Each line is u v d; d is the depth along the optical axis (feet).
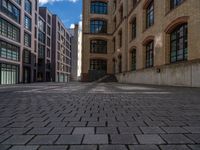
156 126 11.89
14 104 20.76
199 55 44.14
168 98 25.98
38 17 176.96
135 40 94.63
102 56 155.94
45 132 10.65
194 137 9.80
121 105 20.13
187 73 47.67
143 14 82.89
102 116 14.82
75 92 37.11
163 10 62.85
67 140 9.34
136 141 9.23
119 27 128.67
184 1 50.42
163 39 62.69
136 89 44.27
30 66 148.25
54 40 230.07
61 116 14.79
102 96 29.01
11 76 119.44
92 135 10.14
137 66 91.30
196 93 32.50
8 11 113.70
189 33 48.19
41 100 24.21
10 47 117.70
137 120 13.48
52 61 228.63
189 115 15.08
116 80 134.92
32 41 152.76
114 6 152.46
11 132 10.64
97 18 157.48
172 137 9.79
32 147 8.44
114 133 10.49
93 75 145.28
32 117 14.43
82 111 16.84
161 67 62.85
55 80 228.22
